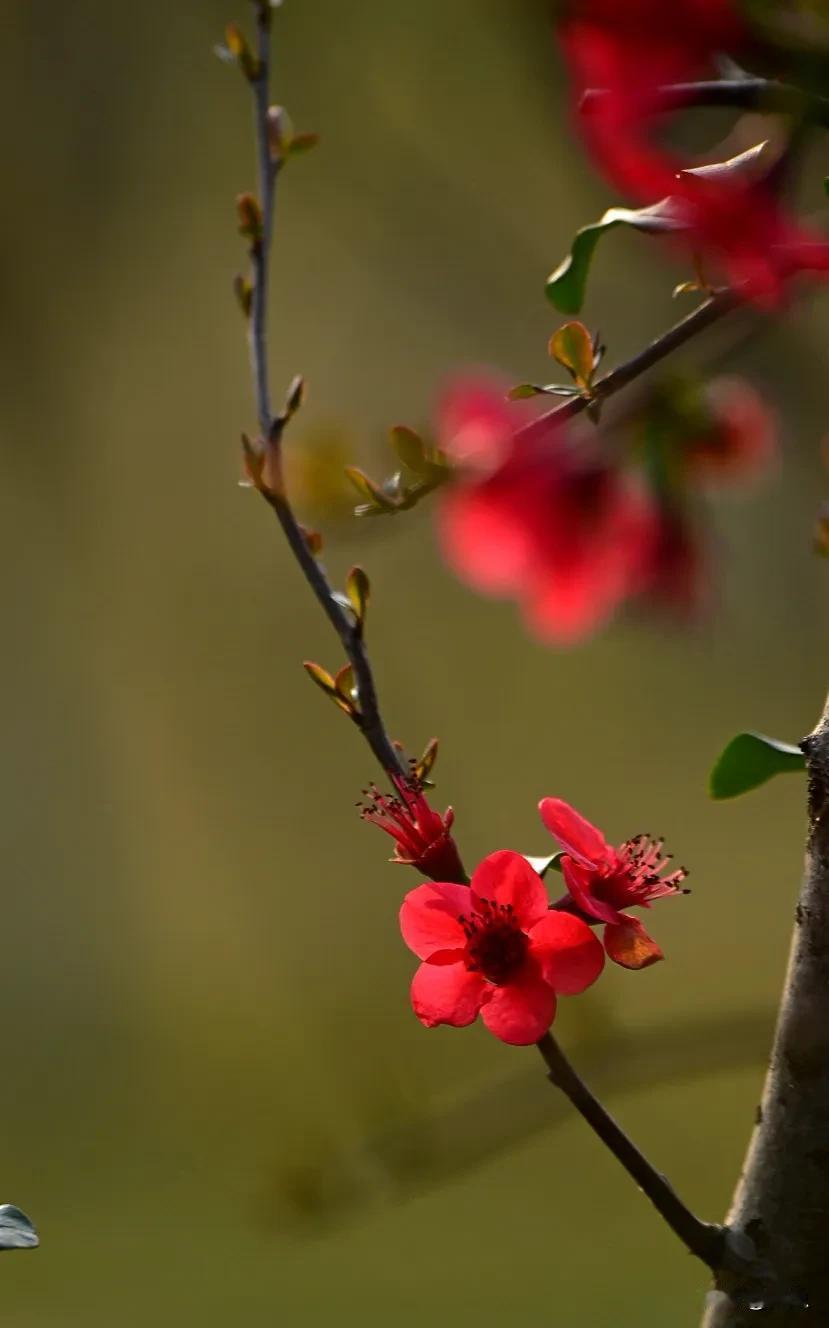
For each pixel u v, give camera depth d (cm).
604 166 170
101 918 946
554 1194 536
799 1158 173
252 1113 684
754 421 185
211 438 884
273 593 1022
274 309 780
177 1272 466
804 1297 172
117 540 953
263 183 182
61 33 443
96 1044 797
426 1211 518
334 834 1000
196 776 1025
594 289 320
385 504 176
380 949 890
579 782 980
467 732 1010
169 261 572
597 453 184
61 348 577
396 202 378
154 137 461
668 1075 195
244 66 184
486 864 172
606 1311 422
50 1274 474
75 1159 631
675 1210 173
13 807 1013
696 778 925
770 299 171
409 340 752
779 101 169
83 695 1023
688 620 185
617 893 173
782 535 485
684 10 168
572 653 973
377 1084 201
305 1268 466
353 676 176
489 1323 414
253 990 861
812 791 173
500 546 184
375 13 344
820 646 587
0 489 906
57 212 486
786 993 173
